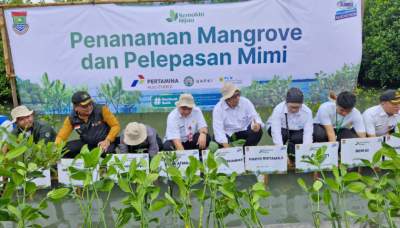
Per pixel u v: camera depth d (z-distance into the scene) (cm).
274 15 617
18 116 457
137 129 450
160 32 620
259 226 264
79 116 479
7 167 246
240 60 634
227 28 620
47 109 646
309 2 612
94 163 236
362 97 812
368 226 298
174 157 321
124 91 644
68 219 407
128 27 618
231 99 485
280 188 456
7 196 236
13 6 600
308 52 634
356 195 429
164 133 631
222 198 264
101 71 635
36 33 614
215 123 499
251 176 480
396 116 486
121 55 629
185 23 618
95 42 622
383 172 468
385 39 819
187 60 633
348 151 438
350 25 627
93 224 397
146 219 251
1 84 812
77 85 639
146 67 634
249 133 513
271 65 638
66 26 614
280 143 476
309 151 425
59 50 623
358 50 638
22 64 626
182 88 644
